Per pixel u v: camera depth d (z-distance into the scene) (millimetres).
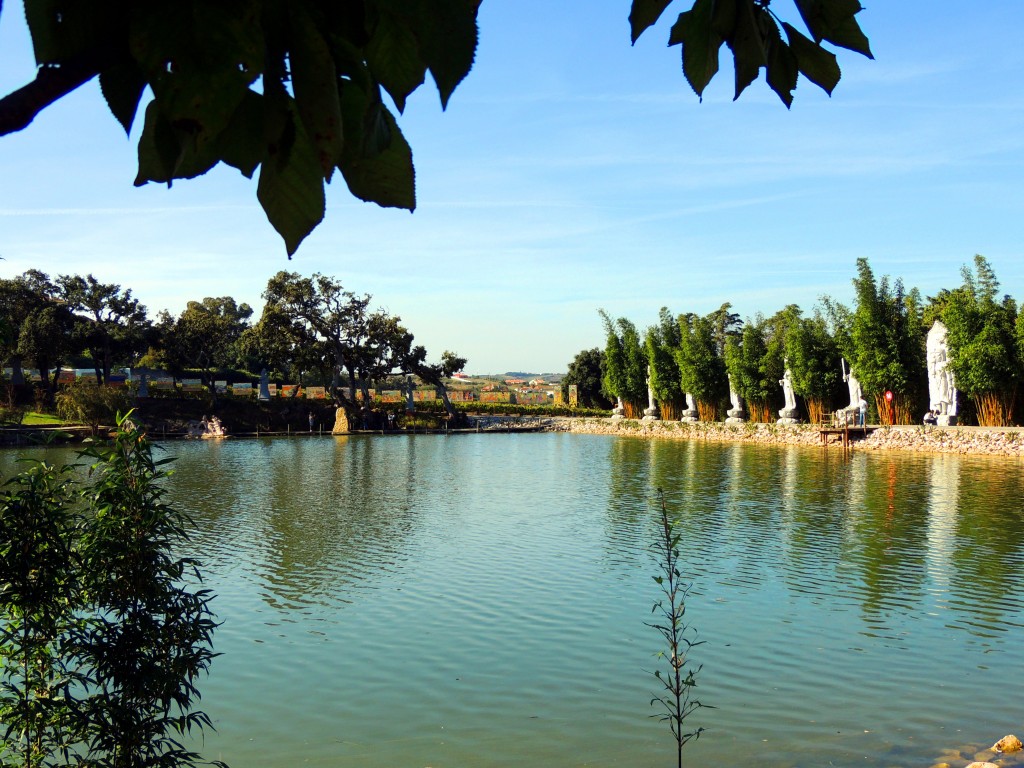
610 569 15625
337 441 60094
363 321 73062
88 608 6254
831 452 41750
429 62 935
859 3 1270
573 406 88812
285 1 949
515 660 10641
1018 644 10953
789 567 15492
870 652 10711
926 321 53844
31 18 913
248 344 72938
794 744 8062
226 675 10273
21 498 5762
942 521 20203
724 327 84250
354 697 9539
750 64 1308
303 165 1005
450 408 77125
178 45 888
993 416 41125
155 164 1002
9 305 63906
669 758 7832
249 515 23312
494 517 22578
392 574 15555
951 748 7902
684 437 58500
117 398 54938
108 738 5809
